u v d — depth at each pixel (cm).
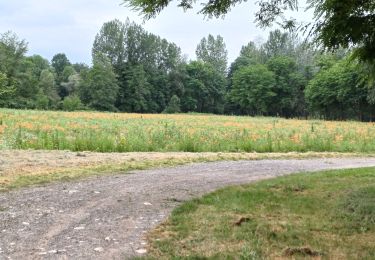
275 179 916
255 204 658
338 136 2116
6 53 7394
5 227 525
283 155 1563
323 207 640
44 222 552
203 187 834
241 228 518
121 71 10188
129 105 9819
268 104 9112
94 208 636
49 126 2339
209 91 10806
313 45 673
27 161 1124
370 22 623
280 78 8850
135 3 655
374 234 507
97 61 9206
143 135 1761
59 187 805
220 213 597
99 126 2647
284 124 3662
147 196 732
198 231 509
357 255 432
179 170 1095
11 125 2286
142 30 10750
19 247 450
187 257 416
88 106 9000
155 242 468
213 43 12194
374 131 2631
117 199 703
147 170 1080
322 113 7606
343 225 540
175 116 5456
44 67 11825
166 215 596
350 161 1456
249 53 11956
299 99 8981
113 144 1511
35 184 830
